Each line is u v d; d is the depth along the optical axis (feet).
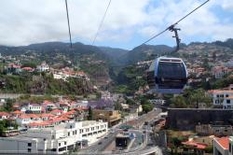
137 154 328.29
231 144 197.88
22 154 275.18
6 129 472.44
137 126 597.93
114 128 587.27
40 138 361.92
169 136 390.01
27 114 577.02
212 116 426.10
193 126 426.10
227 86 652.89
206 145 333.01
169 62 121.70
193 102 556.92
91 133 465.06
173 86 121.49
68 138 388.78
